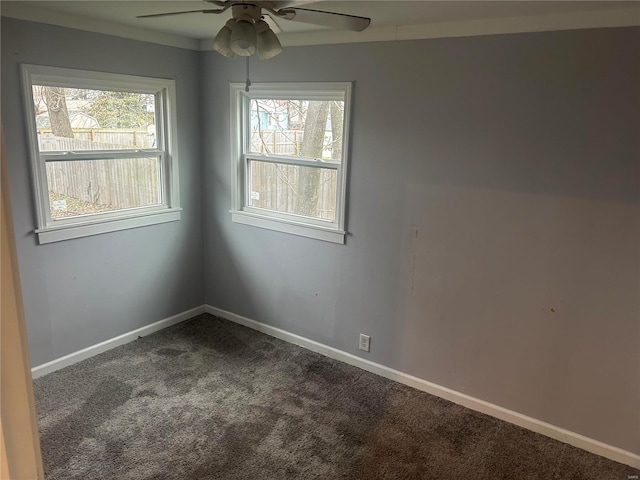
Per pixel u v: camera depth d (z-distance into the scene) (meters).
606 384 2.60
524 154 2.60
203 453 2.56
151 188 3.80
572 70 2.39
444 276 3.01
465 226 2.87
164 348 3.69
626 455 2.60
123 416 2.84
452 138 2.80
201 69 3.86
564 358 2.69
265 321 4.01
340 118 3.31
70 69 3.03
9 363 0.53
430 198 2.96
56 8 2.77
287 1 1.95
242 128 3.80
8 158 2.85
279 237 3.74
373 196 3.18
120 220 3.54
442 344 3.11
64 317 3.32
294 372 3.41
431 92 2.82
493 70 2.60
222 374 3.35
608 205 2.42
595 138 2.39
